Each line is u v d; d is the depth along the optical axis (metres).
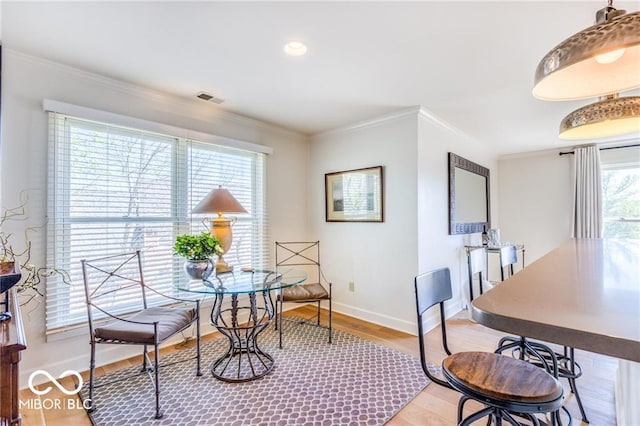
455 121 3.43
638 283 1.03
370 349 2.64
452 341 2.83
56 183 2.17
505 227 5.18
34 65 2.08
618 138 4.06
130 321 1.99
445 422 1.73
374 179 3.36
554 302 0.81
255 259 3.43
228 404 1.88
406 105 2.97
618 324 0.63
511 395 0.98
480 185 4.40
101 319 2.35
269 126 3.57
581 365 2.38
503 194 5.21
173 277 2.77
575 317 0.68
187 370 2.29
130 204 2.53
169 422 1.72
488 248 3.87
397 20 1.69
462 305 3.86
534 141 4.29
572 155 4.55
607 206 4.32
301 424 1.70
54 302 2.16
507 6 1.57
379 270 3.31
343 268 3.66
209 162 3.05
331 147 3.81
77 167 2.27
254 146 3.38
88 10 1.60
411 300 3.06
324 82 2.46
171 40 1.88
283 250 3.73
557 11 1.60
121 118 2.43
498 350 1.75
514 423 1.17
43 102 2.09
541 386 1.03
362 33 1.81
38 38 1.85
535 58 2.09
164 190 2.73
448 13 1.63
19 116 2.03
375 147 3.37
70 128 2.24
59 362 2.18
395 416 1.78
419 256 3.05
